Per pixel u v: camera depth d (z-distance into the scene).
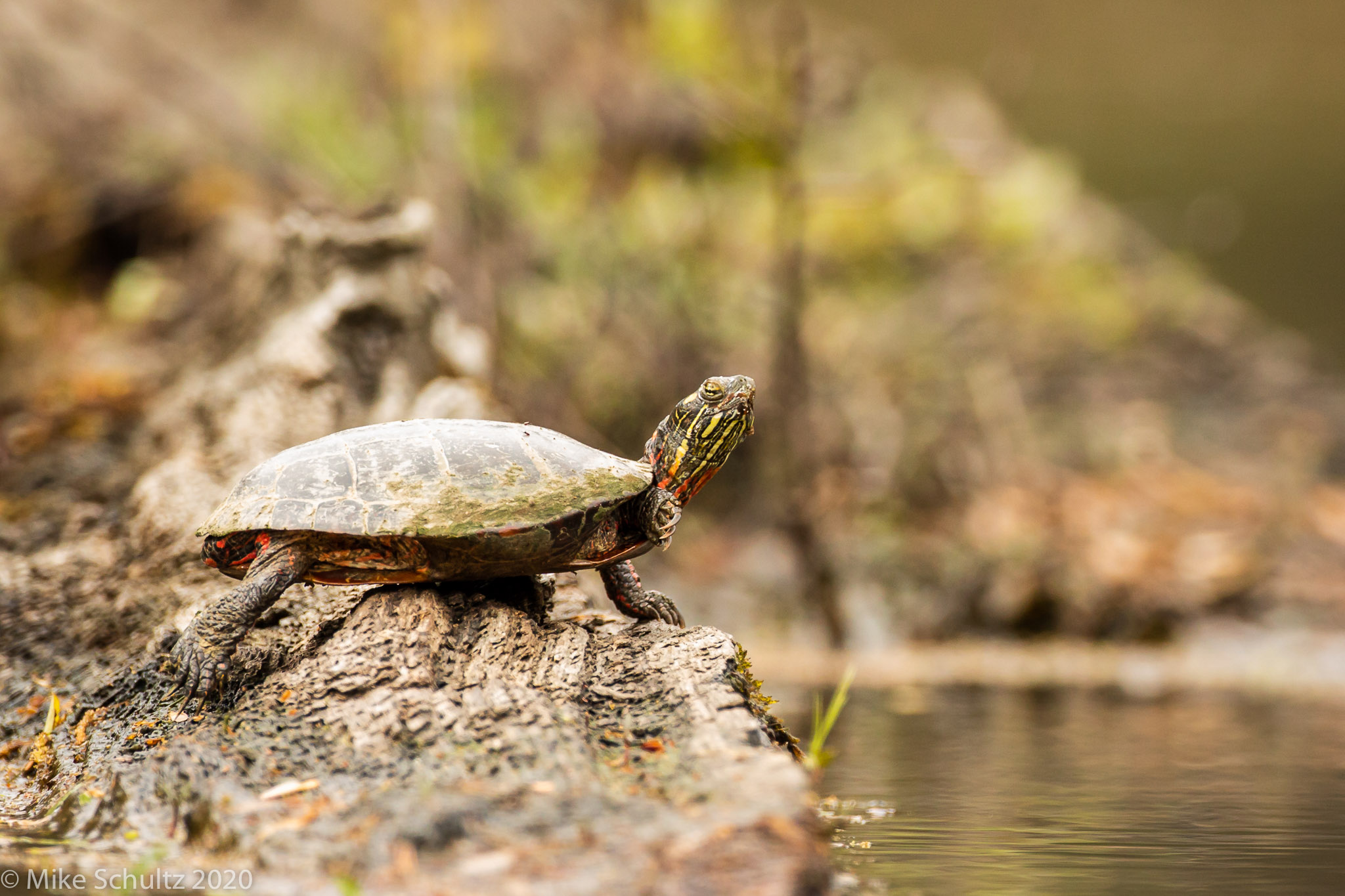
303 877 4.18
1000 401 19.00
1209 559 15.81
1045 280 20.98
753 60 19.53
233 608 5.35
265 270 13.08
